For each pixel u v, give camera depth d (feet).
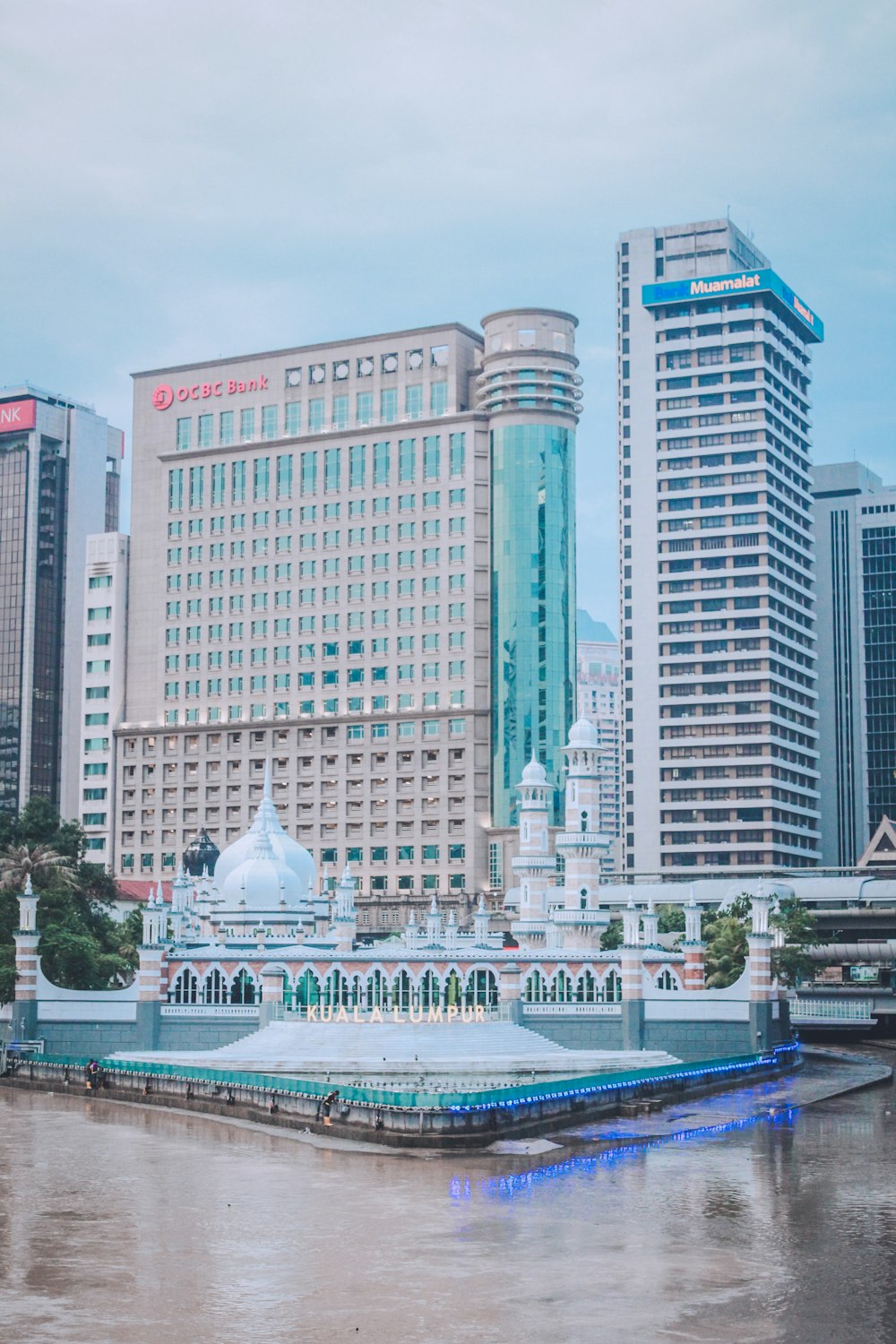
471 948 463.01
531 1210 200.64
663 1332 144.87
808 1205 205.57
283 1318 148.66
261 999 409.08
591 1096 301.43
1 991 416.67
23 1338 141.49
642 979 404.77
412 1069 349.41
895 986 632.79
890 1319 150.10
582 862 444.14
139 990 403.75
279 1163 239.91
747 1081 370.12
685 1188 217.97
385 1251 176.45
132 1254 174.91
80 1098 340.39
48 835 514.68
